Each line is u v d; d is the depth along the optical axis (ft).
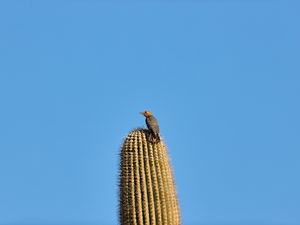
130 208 86.28
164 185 86.58
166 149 87.92
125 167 87.04
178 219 87.45
